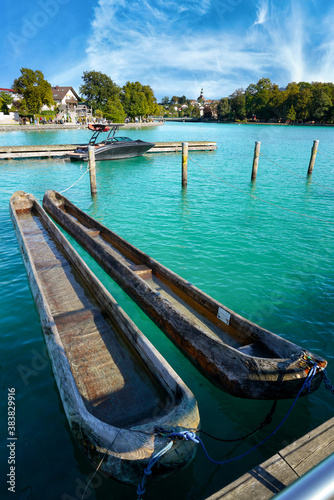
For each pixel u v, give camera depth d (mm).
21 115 66188
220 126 98438
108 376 4711
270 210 14219
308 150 35438
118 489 3453
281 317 6621
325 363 4234
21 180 20297
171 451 3262
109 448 3217
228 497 2672
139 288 6887
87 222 12102
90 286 7047
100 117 78625
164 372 4176
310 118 94562
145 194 17312
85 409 3648
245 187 18562
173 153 33188
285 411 4469
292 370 4184
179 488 3479
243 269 8758
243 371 4391
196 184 19594
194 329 5262
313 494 785
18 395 4695
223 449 3934
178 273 8531
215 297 7367
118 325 5605
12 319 6480
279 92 99812
